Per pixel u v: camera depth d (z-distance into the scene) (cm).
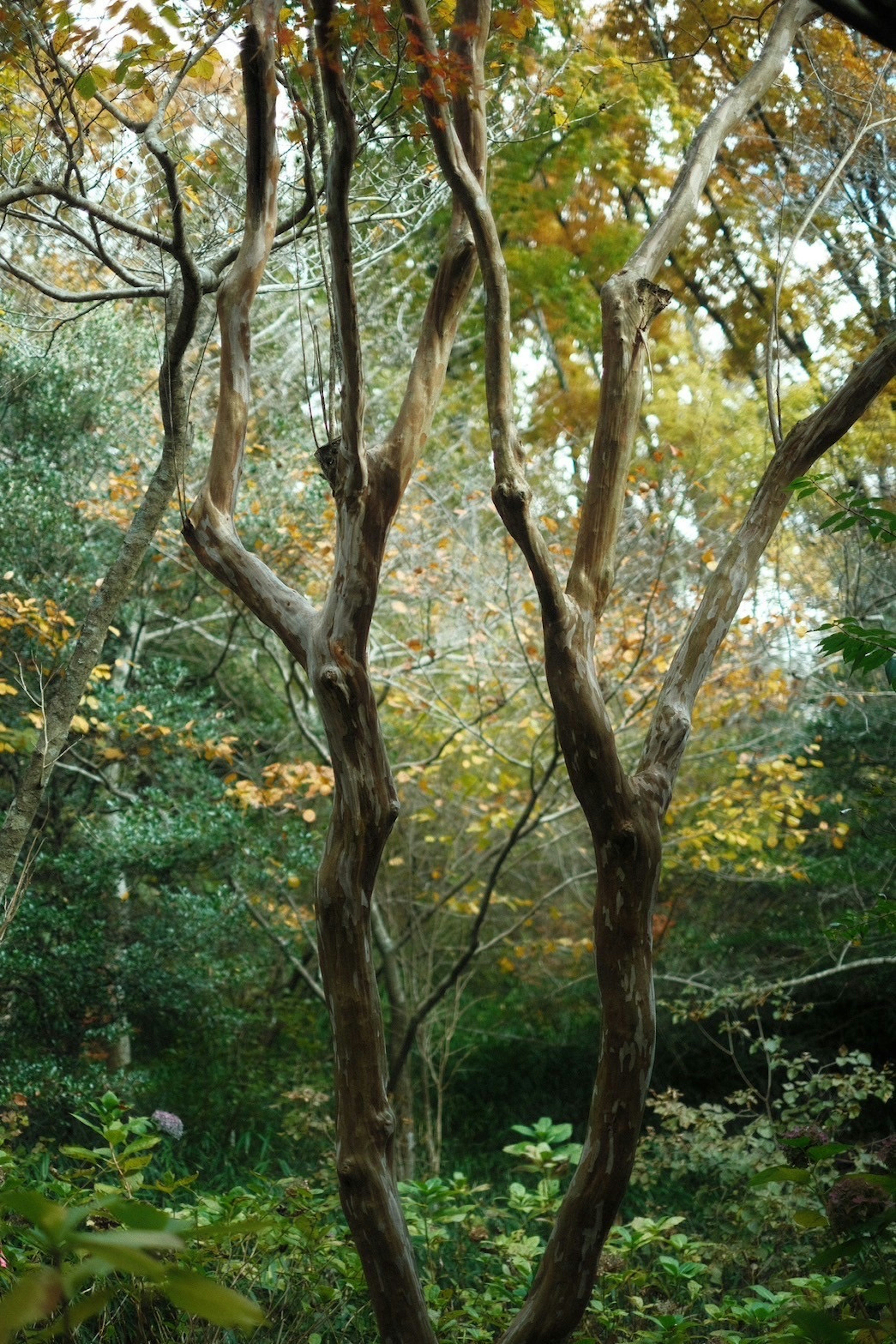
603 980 222
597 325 1142
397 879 818
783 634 724
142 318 750
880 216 602
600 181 1158
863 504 247
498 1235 446
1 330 555
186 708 704
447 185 479
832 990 763
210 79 344
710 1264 451
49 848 680
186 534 254
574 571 234
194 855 681
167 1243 73
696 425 909
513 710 804
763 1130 550
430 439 918
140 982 657
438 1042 834
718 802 707
